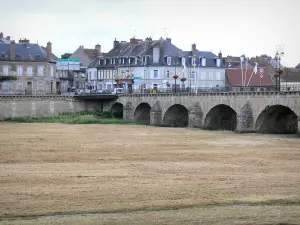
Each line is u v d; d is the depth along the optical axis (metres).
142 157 60.16
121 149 66.06
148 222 36.81
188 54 132.00
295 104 76.25
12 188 44.91
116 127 94.62
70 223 36.56
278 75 94.88
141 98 106.31
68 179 48.25
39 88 130.88
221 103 88.19
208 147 67.88
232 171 52.12
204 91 96.75
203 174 50.66
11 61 128.88
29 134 81.19
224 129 91.69
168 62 128.88
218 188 45.28
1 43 131.75
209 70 131.75
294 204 40.91
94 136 79.44
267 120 83.56
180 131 87.38
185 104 95.94
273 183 47.03
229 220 37.25
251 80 133.88
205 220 37.22
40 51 132.25
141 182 47.25
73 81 157.75
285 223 36.72
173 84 129.00
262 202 41.28
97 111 113.81
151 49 130.62
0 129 88.25
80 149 65.88
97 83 141.88
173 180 48.06
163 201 41.44
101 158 59.38
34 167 53.75
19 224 36.28
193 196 42.78
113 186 45.75
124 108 109.19
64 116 108.50
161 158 59.50
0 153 62.31
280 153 62.81
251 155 61.50
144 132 85.69
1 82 128.25
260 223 36.69
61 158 59.22
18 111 107.25
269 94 79.81
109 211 39.16
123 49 139.12
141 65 129.12
